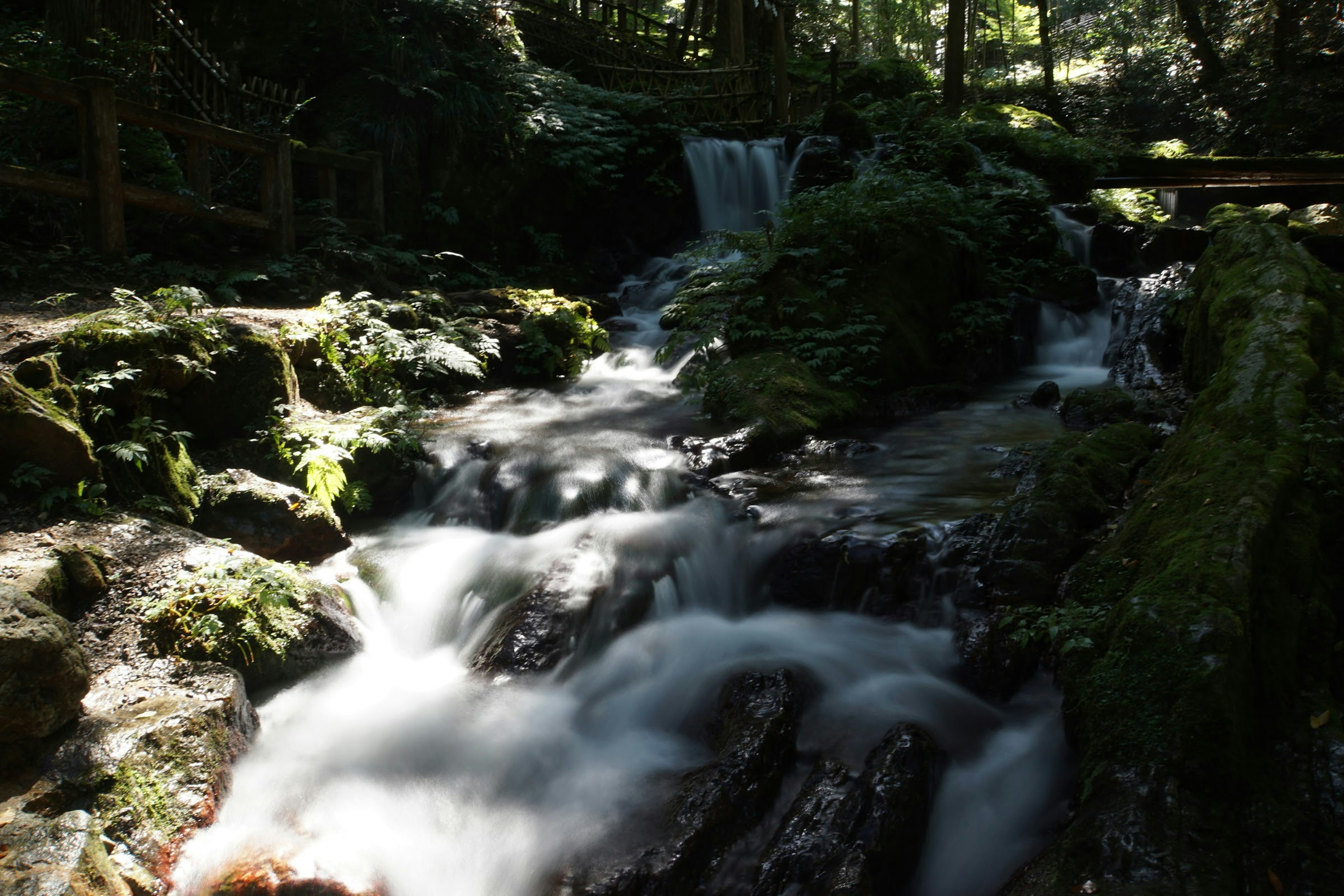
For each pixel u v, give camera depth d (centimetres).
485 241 1344
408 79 1234
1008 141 1630
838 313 949
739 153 1566
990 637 489
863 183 1072
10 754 360
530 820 414
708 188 1562
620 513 661
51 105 956
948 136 1495
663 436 793
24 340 608
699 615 574
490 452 745
